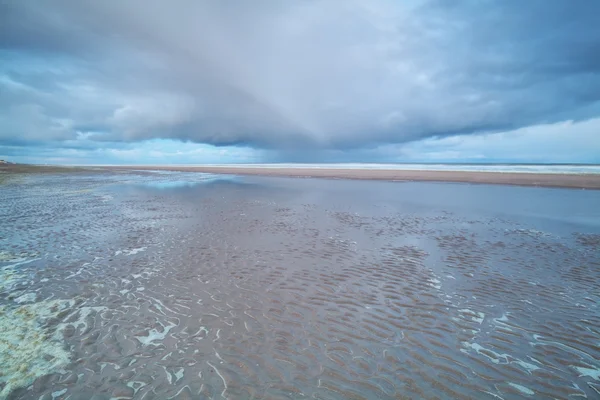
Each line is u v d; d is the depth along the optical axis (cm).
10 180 3603
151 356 474
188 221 1468
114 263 892
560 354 498
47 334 528
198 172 6569
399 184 3350
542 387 426
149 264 887
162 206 1898
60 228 1305
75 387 407
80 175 4931
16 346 492
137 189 2914
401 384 427
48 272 819
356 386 421
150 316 595
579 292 728
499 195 2397
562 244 1127
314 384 423
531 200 2144
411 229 1346
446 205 1967
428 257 980
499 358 487
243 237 1192
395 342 526
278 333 546
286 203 2052
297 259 945
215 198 2291
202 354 482
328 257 968
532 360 483
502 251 1046
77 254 972
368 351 500
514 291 734
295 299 680
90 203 1986
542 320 604
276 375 439
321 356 484
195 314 607
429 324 586
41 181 3609
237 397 395
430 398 403
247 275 813
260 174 5409
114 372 437
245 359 472
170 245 1078
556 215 1641
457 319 605
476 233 1281
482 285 768
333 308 643
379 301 678
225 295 694
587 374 453
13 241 1106
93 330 543
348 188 3008
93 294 689
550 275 834
